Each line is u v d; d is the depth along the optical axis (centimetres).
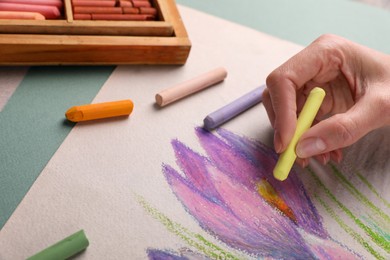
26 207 54
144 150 62
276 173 59
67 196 55
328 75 68
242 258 55
